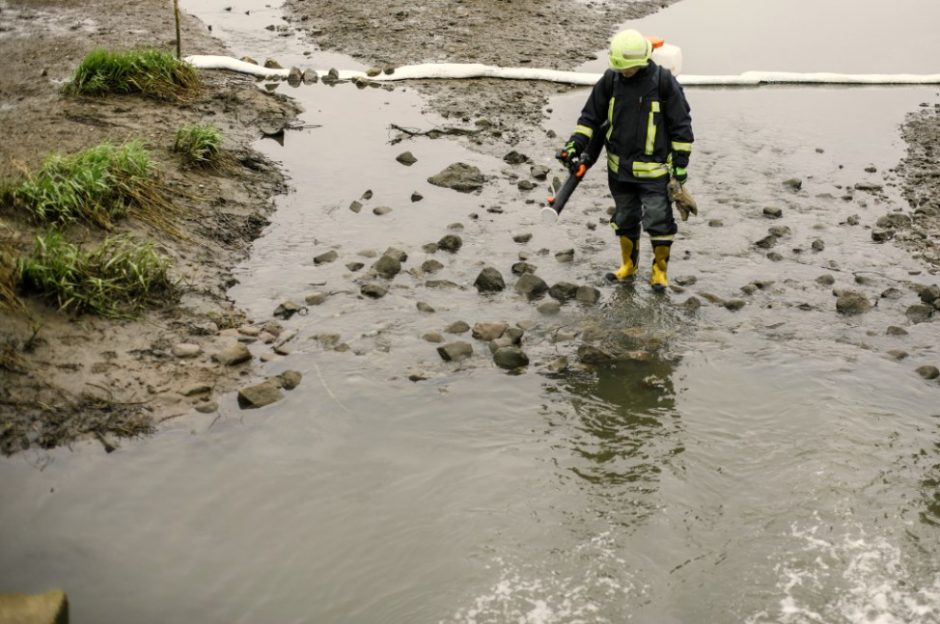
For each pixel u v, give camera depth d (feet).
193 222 24.67
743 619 13.15
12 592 13.46
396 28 44.62
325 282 22.70
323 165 29.50
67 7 45.52
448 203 27.27
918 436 17.20
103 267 20.79
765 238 25.16
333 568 14.06
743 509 15.33
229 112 32.42
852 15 49.80
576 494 15.66
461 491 15.72
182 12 46.70
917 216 26.89
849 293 22.11
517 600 13.46
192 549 14.39
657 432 17.37
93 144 27.50
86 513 15.07
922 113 35.96
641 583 13.79
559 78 38.34
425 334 20.42
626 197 22.18
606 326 21.06
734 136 33.14
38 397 17.47
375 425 17.51
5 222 21.90
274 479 15.98
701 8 51.11
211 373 18.85
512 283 22.95
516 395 18.48
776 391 18.61
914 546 14.46
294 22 46.06
